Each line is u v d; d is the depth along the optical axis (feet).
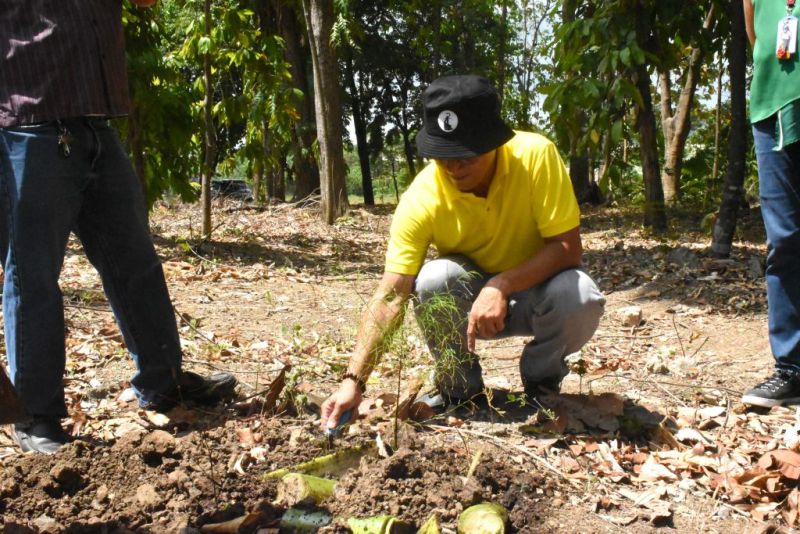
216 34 35.14
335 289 24.45
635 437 11.35
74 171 10.55
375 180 136.36
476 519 8.36
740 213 38.19
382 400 12.25
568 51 32.04
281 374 12.01
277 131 57.36
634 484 9.95
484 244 11.31
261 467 9.98
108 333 16.74
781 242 12.34
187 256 29.35
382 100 102.17
